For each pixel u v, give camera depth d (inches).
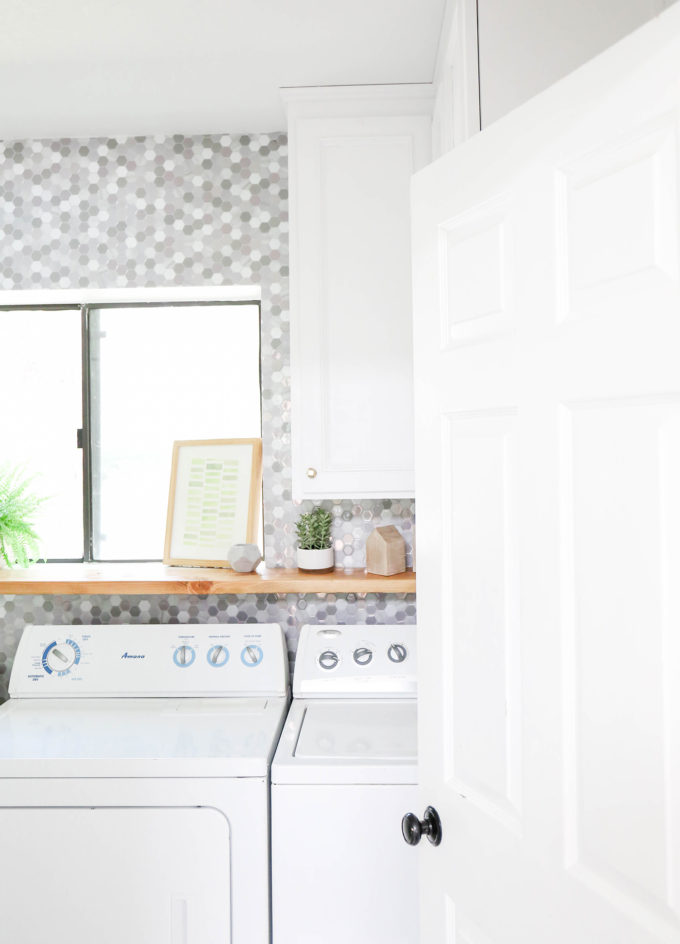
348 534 90.7
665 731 30.4
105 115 83.5
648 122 30.7
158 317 98.0
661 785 30.6
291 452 86.4
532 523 37.9
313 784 64.6
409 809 64.4
